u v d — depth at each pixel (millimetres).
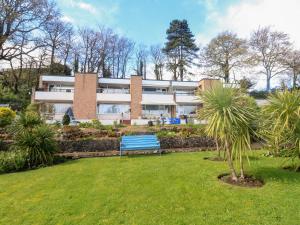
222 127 6172
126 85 38594
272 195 5383
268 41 36094
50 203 5277
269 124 7453
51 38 30062
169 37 52250
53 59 36250
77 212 4809
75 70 46719
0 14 24562
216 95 6445
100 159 10148
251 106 6684
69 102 33406
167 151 11961
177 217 4523
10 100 32000
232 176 6617
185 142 13250
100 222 4395
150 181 6629
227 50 37562
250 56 36375
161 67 55906
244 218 4418
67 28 33531
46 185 6547
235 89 6629
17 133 9945
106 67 51844
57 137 12703
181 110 36375
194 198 5371
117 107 34531
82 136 13234
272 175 6891
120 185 6348
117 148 12555
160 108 36375
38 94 32031
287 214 4512
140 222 4367
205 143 13484
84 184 6523
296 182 6246
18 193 5992
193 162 8922
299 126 7367
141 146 11016
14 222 4480
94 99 33219
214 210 4770
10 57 27328
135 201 5285
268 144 8992
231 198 5297
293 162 7859
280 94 7734
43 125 10469
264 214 4547
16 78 37375
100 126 18234
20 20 25875
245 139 6371
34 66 32438
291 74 35156
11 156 9016
